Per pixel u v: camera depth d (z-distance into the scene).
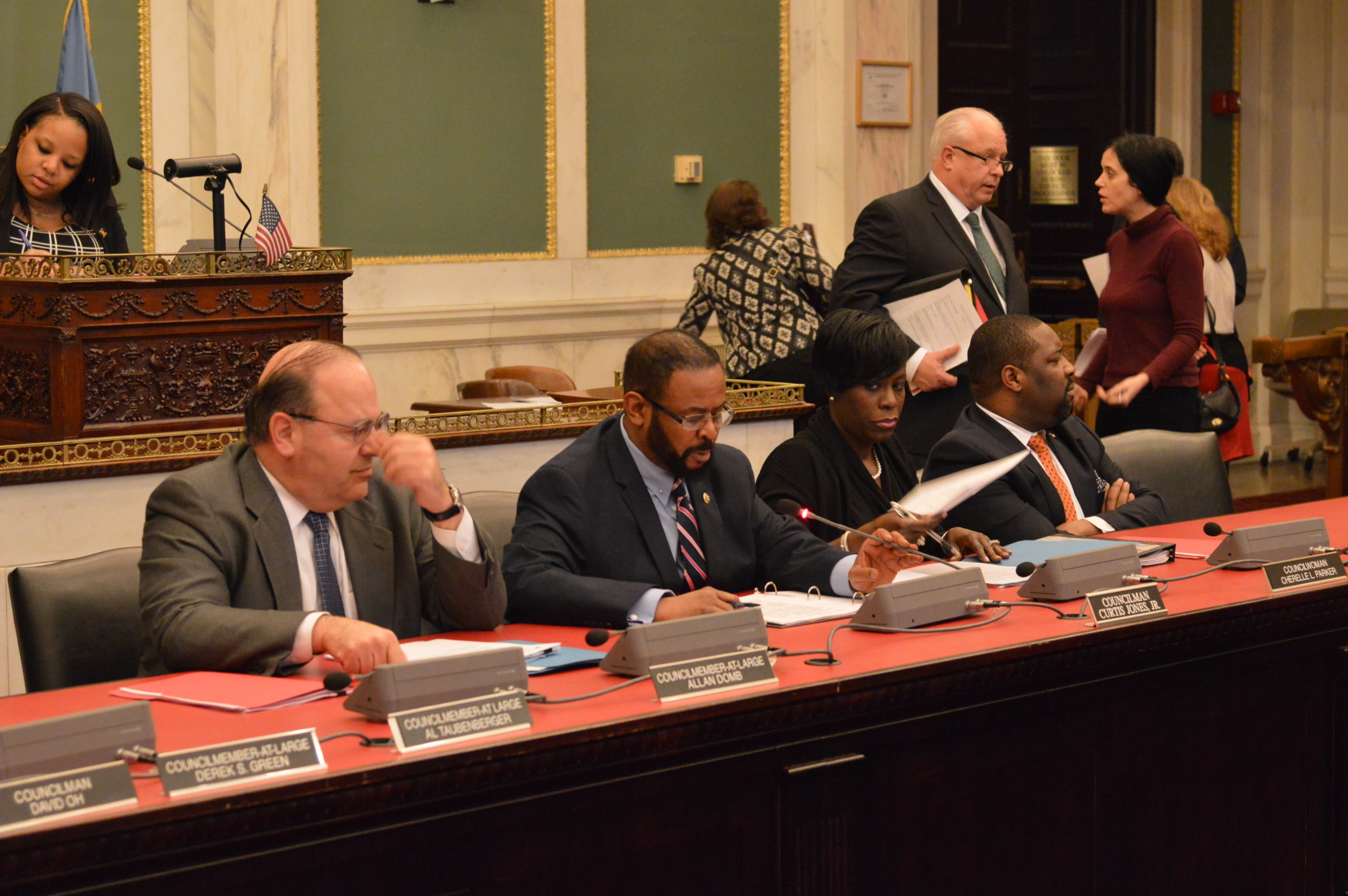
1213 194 9.62
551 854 1.90
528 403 4.52
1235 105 9.51
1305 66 9.55
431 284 6.60
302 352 2.49
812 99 7.57
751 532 2.99
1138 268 4.90
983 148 4.38
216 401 3.80
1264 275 9.70
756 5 7.43
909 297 4.33
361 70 6.35
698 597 2.57
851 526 3.47
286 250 3.89
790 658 2.27
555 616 2.66
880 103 7.65
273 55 6.05
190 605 2.32
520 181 6.81
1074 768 2.46
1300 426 9.67
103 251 3.96
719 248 5.82
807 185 7.62
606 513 2.85
